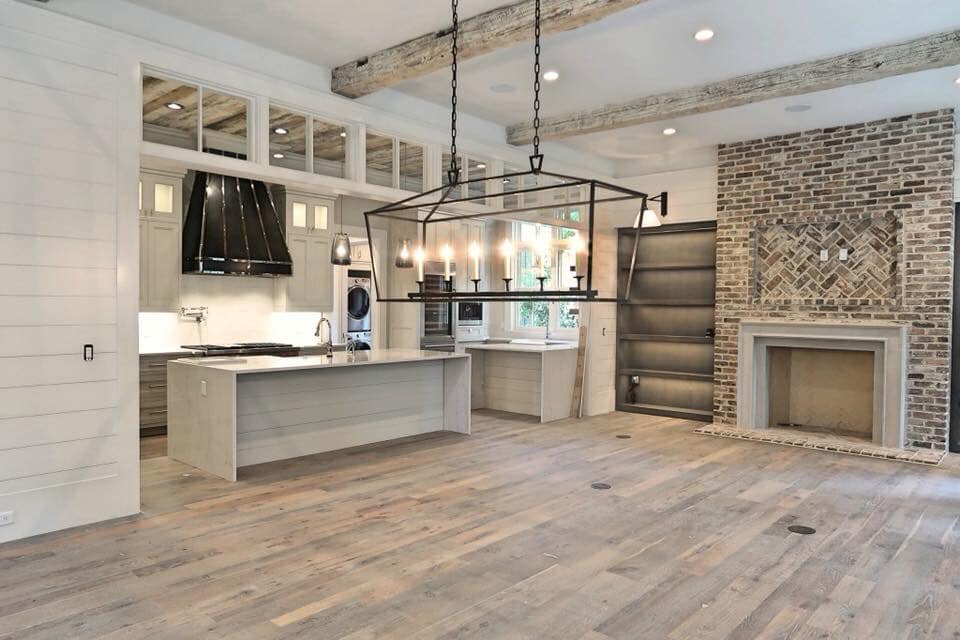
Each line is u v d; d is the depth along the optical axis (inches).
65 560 122.4
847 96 207.2
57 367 137.1
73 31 138.6
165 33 155.3
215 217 254.4
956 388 228.1
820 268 247.8
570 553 128.6
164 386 245.3
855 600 109.7
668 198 292.8
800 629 99.5
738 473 191.6
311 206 285.7
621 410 307.7
